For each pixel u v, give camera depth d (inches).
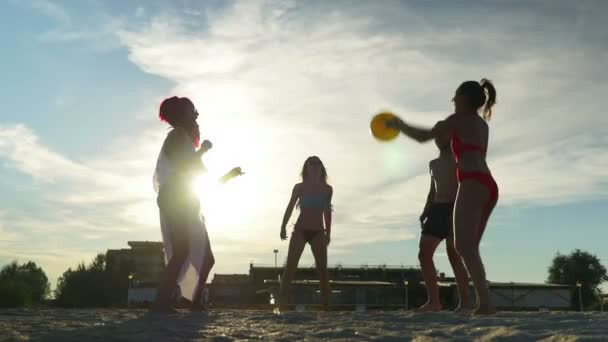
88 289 2770.7
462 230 209.9
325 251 332.2
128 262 3068.4
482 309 211.5
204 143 233.6
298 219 331.0
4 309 251.9
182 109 237.6
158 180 232.1
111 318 200.7
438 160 274.5
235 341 145.1
